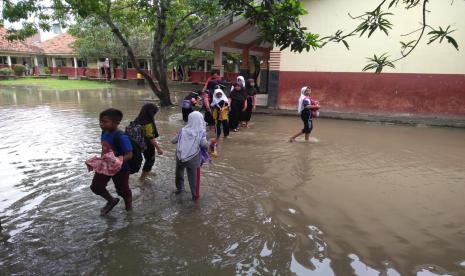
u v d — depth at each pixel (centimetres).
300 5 365
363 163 750
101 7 1606
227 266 366
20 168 689
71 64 4356
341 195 565
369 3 1340
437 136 1059
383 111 1391
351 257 384
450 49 1258
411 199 552
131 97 2189
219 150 844
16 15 1473
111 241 414
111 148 465
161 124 1202
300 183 619
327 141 964
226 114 966
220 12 1605
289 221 470
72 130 1070
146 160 605
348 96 1438
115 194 557
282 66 1527
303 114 933
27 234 432
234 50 1973
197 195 534
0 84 3153
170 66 3719
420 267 367
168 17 1792
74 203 522
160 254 388
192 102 1098
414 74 1323
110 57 3666
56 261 375
